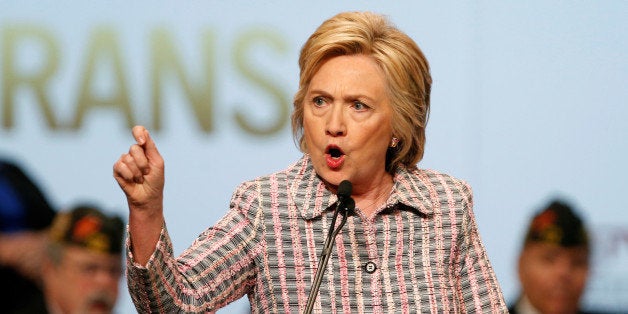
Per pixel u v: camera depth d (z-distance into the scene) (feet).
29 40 34.09
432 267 18.72
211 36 34.35
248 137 34.40
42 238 34.04
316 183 19.12
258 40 34.60
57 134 34.14
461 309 19.10
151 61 34.22
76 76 34.19
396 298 18.34
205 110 34.24
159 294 16.35
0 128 33.86
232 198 19.04
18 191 33.83
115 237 34.37
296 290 18.24
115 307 34.55
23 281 33.78
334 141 18.34
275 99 34.55
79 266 34.12
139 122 34.19
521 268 35.22
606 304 35.73
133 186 15.83
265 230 18.48
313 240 18.52
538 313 35.24
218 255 17.85
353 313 18.17
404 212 19.04
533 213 35.32
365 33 18.53
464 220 19.29
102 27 34.27
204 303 17.24
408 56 18.84
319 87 18.47
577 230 35.37
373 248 18.65
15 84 34.01
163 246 16.28
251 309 18.66
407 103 18.92
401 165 19.93
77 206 34.24
